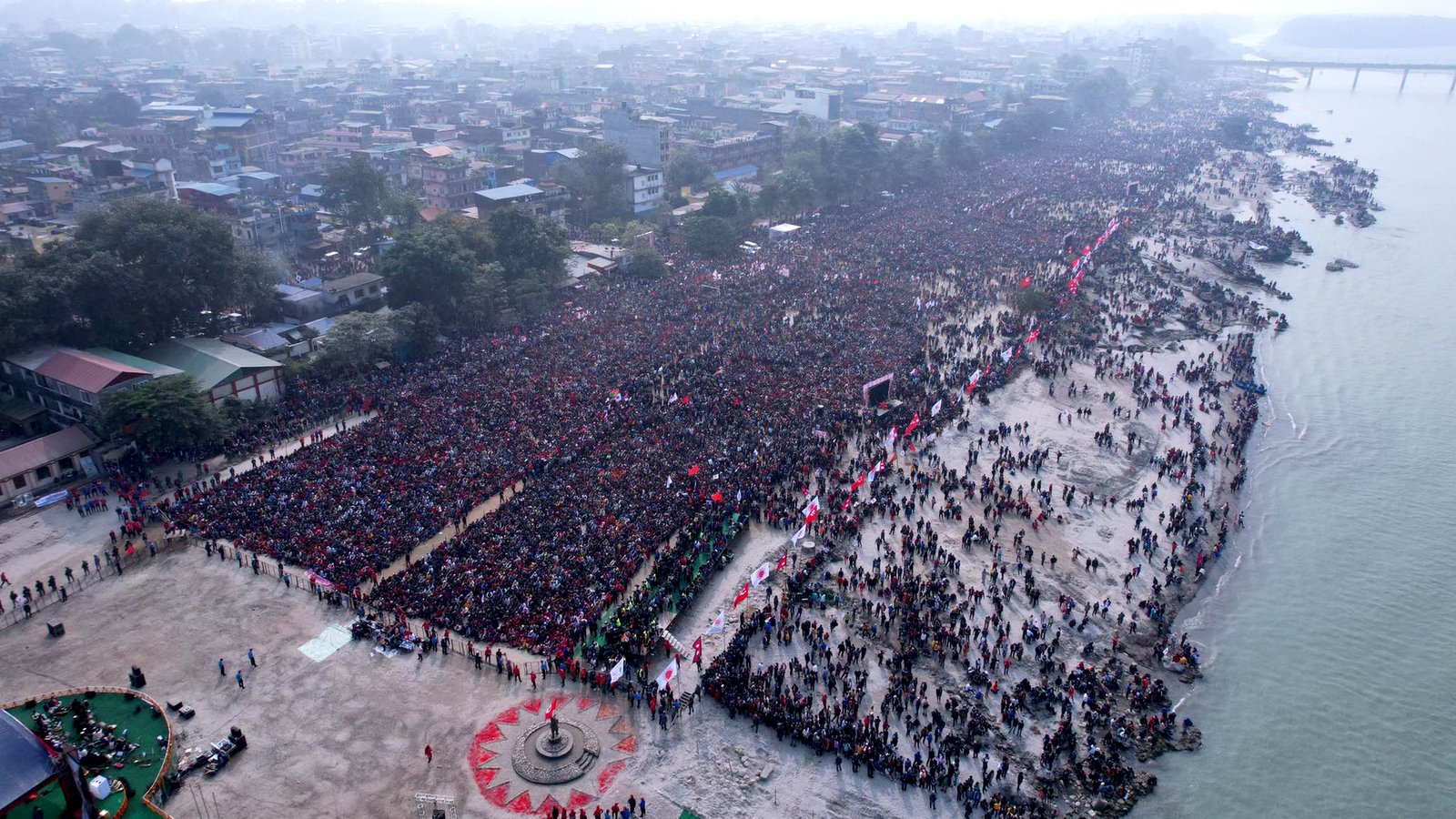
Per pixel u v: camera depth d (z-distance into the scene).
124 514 83.38
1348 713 69.69
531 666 66.62
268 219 160.00
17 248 139.62
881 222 195.75
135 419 89.56
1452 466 106.81
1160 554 86.62
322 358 111.25
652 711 63.12
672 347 120.62
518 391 105.56
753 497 87.38
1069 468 100.25
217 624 70.00
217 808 54.50
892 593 76.31
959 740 61.03
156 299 107.06
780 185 196.75
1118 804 58.88
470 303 126.25
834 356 120.06
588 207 191.62
